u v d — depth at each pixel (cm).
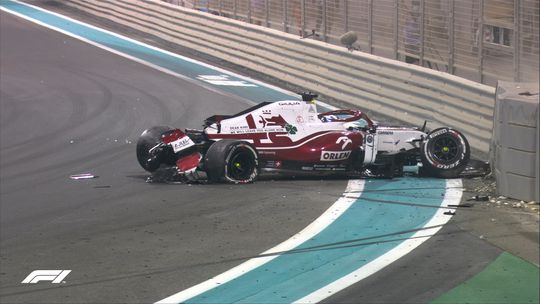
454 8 7112
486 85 6712
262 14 10644
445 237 3831
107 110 8119
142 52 11400
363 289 3139
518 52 6288
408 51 7844
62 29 13112
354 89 8219
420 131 5512
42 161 6200
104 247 3825
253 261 3538
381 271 3353
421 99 7219
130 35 12656
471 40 6938
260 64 10000
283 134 5222
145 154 5347
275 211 4416
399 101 7519
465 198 4672
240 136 5184
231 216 4334
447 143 5291
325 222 4169
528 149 4434
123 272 3431
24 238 4053
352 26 8794
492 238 3803
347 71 8356
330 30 9250
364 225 4094
